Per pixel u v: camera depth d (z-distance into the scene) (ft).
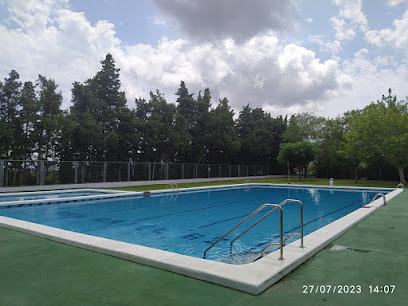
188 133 101.45
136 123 87.76
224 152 119.55
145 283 10.17
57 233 17.42
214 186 66.64
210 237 23.76
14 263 12.57
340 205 42.78
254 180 107.76
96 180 66.80
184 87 116.37
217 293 9.28
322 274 11.12
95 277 10.80
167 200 47.32
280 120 148.46
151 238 23.49
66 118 70.69
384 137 74.13
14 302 8.66
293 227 27.50
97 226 28.09
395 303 8.49
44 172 58.65
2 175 52.90
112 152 85.87
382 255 13.74
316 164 122.93
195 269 10.71
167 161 101.81
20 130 69.05
